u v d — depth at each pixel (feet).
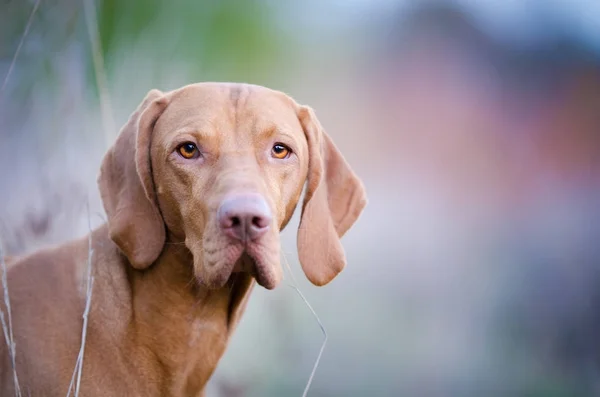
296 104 16.58
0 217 20.10
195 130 15.11
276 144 15.62
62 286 15.47
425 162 80.12
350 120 81.87
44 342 14.99
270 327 28.40
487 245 52.29
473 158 79.36
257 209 14.12
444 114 84.58
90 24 23.36
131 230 15.42
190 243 15.08
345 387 29.96
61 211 21.50
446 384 31.89
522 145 79.41
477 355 34.86
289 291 31.86
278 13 59.93
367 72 84.28
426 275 44.93
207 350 15.98
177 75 32.81
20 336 15.01
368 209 63.10
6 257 16.44
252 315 27.99
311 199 16.52
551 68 85.46
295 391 28.50
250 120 15.46
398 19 89.15
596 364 35.58
